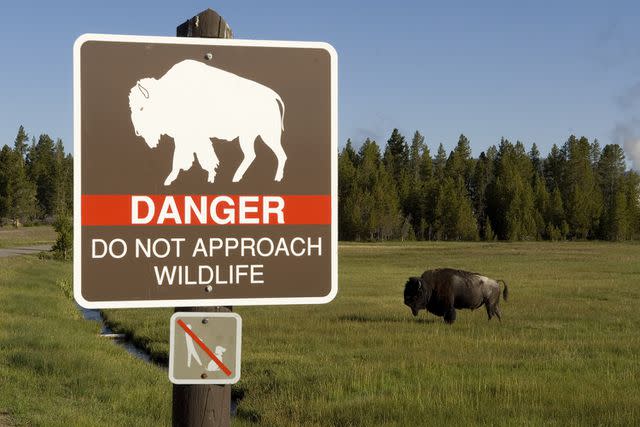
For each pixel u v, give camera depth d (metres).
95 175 3.05
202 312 3.13
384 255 81.44
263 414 12.08
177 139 3.10
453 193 153.25
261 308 26.92
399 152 185.25
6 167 139.62
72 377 14.42
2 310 26.11
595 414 11.20
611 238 148.00
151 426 10.76
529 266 57.56
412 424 10.90
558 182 175.38
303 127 3.17
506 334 20.88
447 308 23.62
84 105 3.04
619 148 179.12
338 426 11.12
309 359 16.72
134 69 3.08
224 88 3.13
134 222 3.07
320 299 3.17
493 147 185.38
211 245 3.11
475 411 11.53
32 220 152.00
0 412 11.03
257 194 3.14
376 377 14.20
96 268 3.04
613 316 24.81
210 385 3.13
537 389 12.95
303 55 3.18
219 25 3.17
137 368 15.93
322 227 3.18
